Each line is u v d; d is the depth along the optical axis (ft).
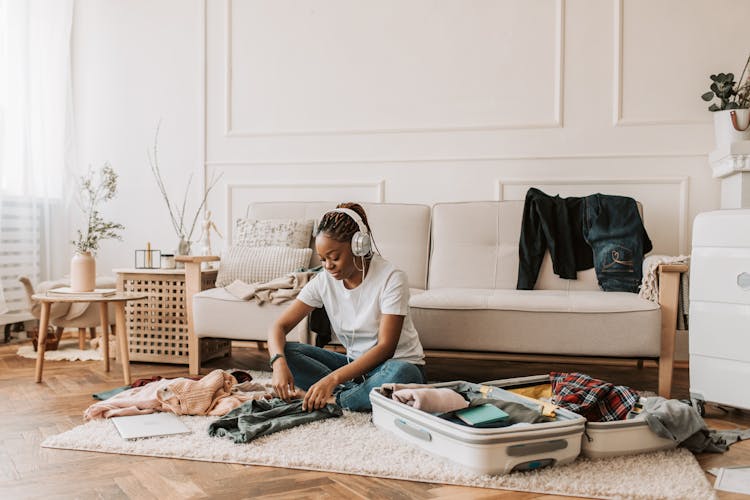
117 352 10.45
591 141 11.62
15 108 12.61
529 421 5.69
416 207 10.93
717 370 7.40
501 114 11.96
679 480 5.20
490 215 10.60
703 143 11.23
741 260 7.18
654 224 11.39
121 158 13.82
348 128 12.57
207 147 13.32
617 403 6.31
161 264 10.85
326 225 6.76
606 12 11.51
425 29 12.25
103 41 13.89
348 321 7.27
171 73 13.51
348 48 12.59
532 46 11.82
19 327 13.32
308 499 4.85
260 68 13.01
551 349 8.23
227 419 6.40
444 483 5.19
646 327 8.02
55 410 7.42
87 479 5.23
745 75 11.10
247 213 11.51
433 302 8.50
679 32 11.29
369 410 7.12
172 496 4.89
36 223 12.98
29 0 12.72
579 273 10.06
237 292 9.34
